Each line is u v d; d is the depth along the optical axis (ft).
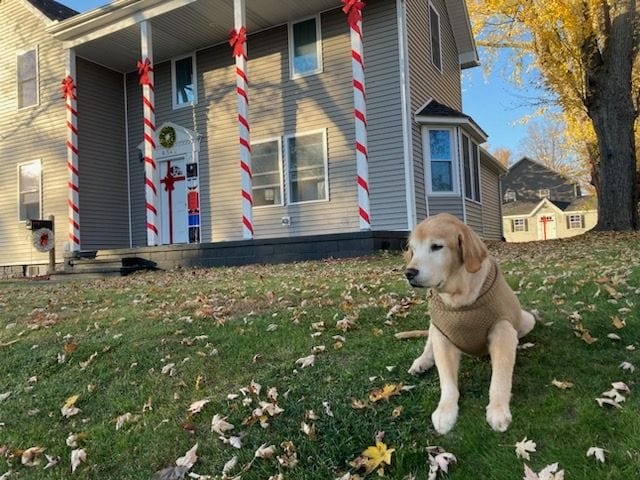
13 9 50.72
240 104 36.27
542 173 170.81
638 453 6.82
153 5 39.27
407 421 8.45
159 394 10.97
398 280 18.85
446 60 48.70
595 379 8.86
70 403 11.14
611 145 43.70
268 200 42.27
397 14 37.24
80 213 45.98
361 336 12.44
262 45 42.60
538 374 9.30
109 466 8.90
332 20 39.55
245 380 10.92
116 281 31.04
